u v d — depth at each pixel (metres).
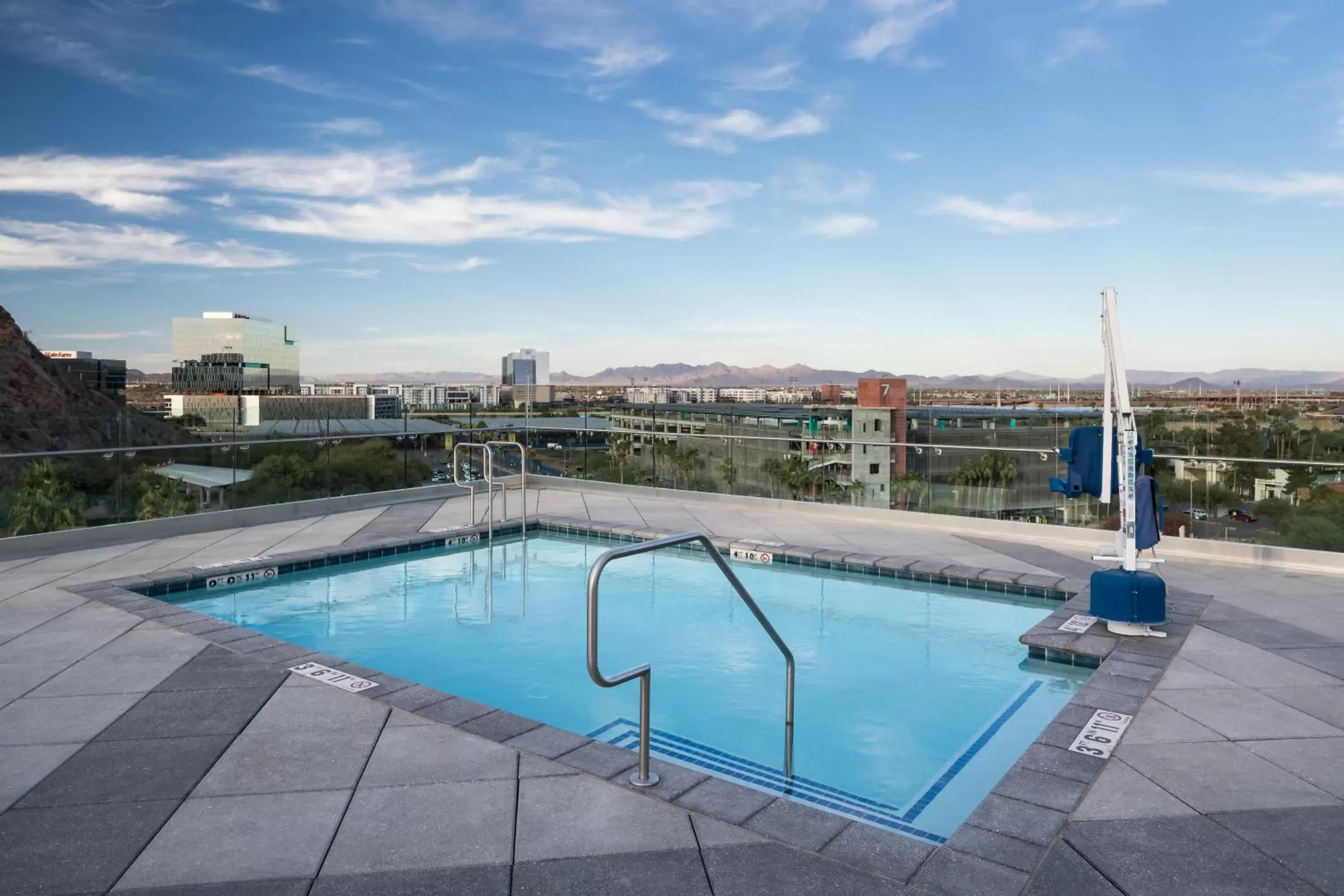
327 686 3.95
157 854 2.37
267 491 9.66
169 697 3.79
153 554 7.55
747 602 3.25
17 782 2.88
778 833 2.48
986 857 2.34
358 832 2.51
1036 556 7.44
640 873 2.25
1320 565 6.75
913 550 7.76
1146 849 2.41
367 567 7.76
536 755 3.12
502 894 2.14
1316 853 2.38
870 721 4.00
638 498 11.56
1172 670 4.17
